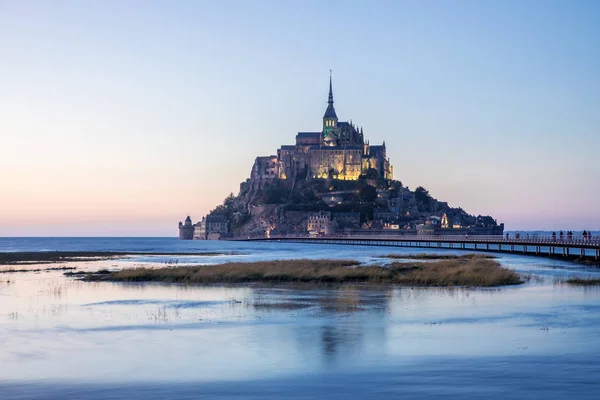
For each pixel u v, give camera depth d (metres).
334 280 92.00
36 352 44.06
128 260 167.62
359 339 47.16
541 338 46.22
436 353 41.72
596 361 38.59
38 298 74.31
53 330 52.50
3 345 46.50
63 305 67.94
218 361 40.78
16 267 132.88
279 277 93.50
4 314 61.53
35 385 35.38
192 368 39.00
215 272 97.94
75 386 35.03
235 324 54.66
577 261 140.12
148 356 42.50
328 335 48.97
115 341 47.69
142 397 32.47
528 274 102.19
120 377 37.03
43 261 159.75
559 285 83.69
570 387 32.66
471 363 38.53
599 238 142.25
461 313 59.06
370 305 65.69
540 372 35.91
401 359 40.16
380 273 94.06
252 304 67.50
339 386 33.75
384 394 31.92
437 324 53.16
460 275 89.31
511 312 59.19
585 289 78.69
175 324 55.00
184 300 71.44
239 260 168.12
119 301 70.94
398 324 53.53
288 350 43.69
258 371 37.84
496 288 80.69
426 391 32.28
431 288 81.69
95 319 58.09
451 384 33.56
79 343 47.06
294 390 33.12
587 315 56.91
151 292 79.88
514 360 39.09
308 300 70.56
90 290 82.69
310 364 39.38
